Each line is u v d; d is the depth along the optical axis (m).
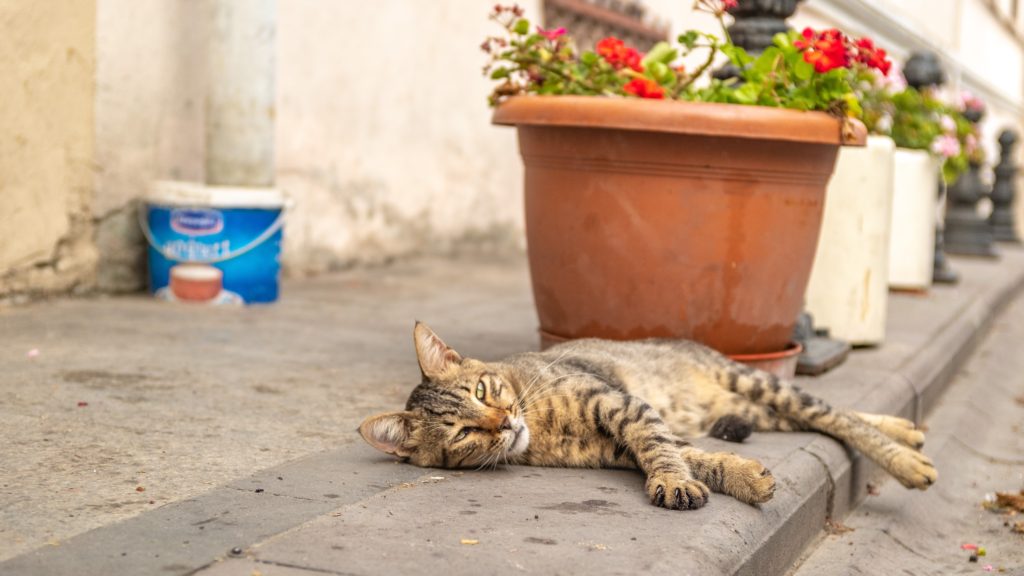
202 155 3.71
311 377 2.94
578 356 2.71
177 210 3.48
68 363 2.94
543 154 2.89
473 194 5.01
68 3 3.39
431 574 2.23
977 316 4.17
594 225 2.85
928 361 3.39
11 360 2.94
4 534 2.29
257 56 3.54
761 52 3.21
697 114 2.76
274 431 2.65
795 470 2.61
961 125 4.57
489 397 2.56
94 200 3.49
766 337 2.91
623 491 2.48
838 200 3.34
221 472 2.48
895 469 2.70
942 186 4.93
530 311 3.66
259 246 3.54
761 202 2.82
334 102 4.07
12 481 2.43
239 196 3.50
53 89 3.39
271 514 2.35
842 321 3.37
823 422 2.75
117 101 3.51
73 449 2.54
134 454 2.53
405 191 4.49
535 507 2.41
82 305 3.42
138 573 2.21
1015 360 4.07
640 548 2.30
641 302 2.85
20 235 3.37
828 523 2.69
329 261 4.12
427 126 4.60
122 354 3.02
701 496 2.42
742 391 2.77
